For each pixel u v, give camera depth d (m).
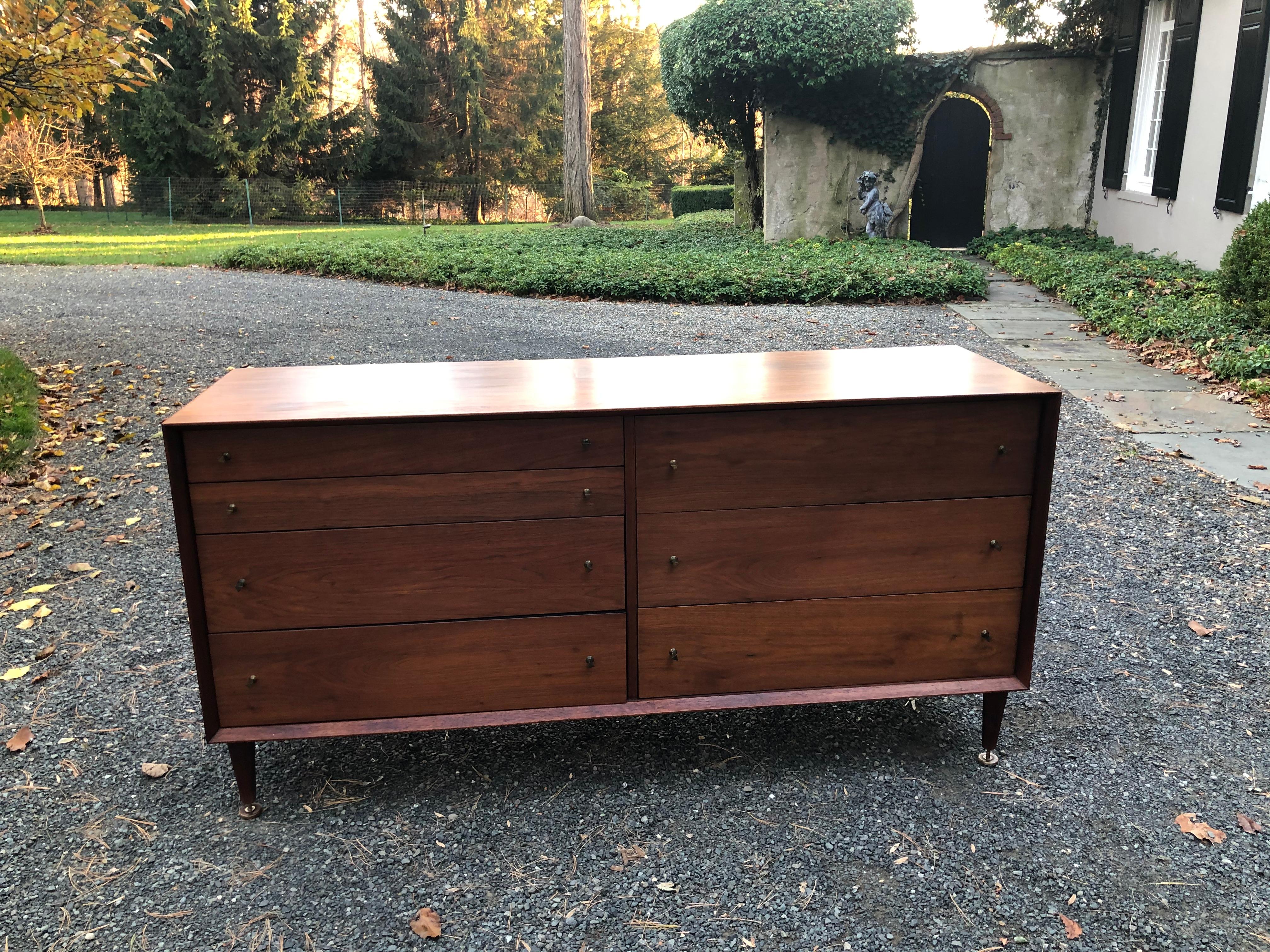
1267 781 2.43
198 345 7.42
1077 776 2.48
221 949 1.93
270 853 2.23
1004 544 2.40
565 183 20.56
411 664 2.31
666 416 2.23
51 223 22.86
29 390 6.00
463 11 28.75
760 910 2.02
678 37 13.96
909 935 1.94
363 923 2.00
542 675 2.35
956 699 2.91
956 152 13.59
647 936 1.95
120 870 2.17
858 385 2.42
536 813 2.37
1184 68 9.96
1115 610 3.39
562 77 30.83
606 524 2.27
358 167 28.31
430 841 2.26
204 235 19.28
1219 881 2.08
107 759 2.61
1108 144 12.43
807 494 2.31
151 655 3.17
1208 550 3.84
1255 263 6.92
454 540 2.24
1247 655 3.06
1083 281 9.13
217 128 25.58
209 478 2.16
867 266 9.80
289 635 2.26
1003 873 2.12
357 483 2.19
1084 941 1.92
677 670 2.39
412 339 7.63
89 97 6.34
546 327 8.13
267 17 26.80
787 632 2.39
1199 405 5.74
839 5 12.12
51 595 3.61
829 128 13.41
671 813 2.36
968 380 2.47
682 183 34.81
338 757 2.63
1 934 1.97
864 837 2.25
